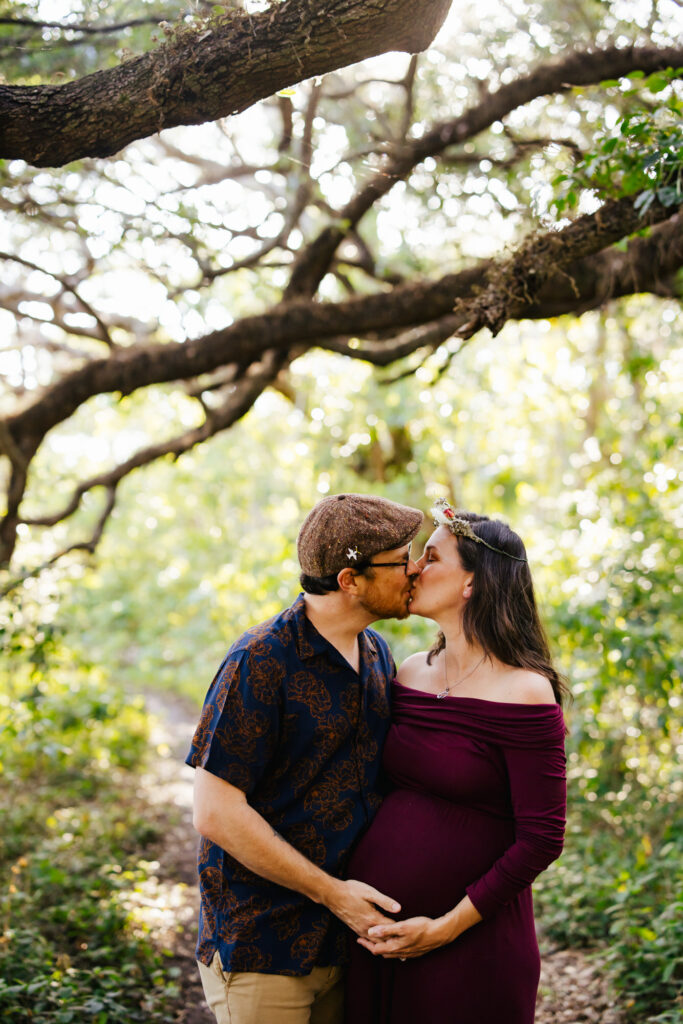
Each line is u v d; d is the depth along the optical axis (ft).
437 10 7.14
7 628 16.70
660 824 15.33
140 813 19.79
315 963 6.81
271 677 6.65
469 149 17.07
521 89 13.75
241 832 6.46
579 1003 11.06
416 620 19.89
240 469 33.14
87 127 7.69
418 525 6.92
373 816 7.18
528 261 10.58
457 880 6.86
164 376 17.03
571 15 14.60
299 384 29.07
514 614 7.31
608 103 14.38
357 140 17.24
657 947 10.90
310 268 16.72
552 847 6.67
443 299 15.40
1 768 19.15
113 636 35.88
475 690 7.19
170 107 7.65
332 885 6.64
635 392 23.47
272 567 26.40
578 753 17.62
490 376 27.66
